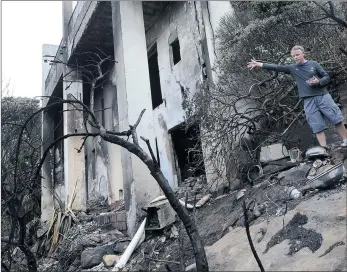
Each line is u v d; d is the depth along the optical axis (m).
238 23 7.39
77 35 10.83
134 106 7.00
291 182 4.86
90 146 14.46
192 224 3.38
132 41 7.43
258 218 4.43
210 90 7.10
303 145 6.01
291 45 6.32
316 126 4.77
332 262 2.96
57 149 14.97
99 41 10.84
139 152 3.60
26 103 14.01
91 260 5.79
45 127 14.48
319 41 5.98
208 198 6.38
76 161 11.09
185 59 9.23
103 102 13.54
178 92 9.52
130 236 6.29
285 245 3.50
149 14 10.46
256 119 6.44
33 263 4.48
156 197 6.50
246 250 3.75
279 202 4.53
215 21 7.96
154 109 10.65
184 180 9.64
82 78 12.73
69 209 9.61
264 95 6.18
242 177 6.36
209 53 7.83
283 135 6.01
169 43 10.14
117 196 11.75
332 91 5.84
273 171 5.68
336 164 4.29
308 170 4.83
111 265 5.31
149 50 11.31
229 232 4.45
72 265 6.38
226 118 6.43
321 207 3.82
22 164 6.18
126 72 7.13
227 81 6.78
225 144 6.52
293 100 6.36
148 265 4.70
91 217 9.51
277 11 7.38
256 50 6.65
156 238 5.44
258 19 7.04
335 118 4.61
